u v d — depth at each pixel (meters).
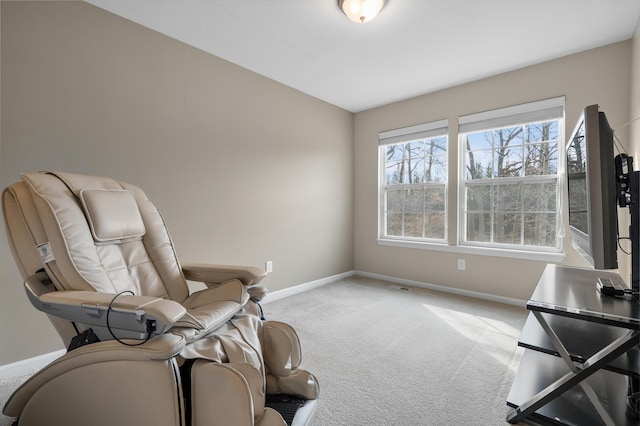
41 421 0.91
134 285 1.30
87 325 0.96
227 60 2.60
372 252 3.90
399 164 3.70
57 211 1.05
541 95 2.63
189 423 0.90
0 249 1.59
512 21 2.04
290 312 2.64
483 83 2.96
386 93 3.35
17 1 1.63
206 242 2.49
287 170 3.16
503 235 2.94
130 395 0.84
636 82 2.07
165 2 1.85
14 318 1.64
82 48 1.84
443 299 2.99
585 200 1.25
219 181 2.57
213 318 1.11
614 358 1.04
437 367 1.73
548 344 1.28
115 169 1.99
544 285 1.40
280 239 3.10
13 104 1.62
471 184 3.12
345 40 2.28
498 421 1.29
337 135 3.78
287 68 2.76
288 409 1.18
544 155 2.70
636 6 1.88
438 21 2.04
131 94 2.05
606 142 1.14
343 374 1.66
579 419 1.17
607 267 1.12
